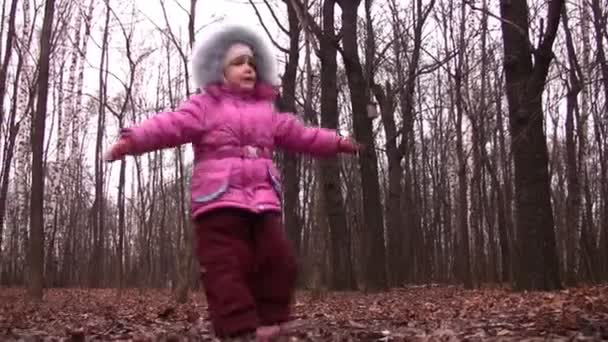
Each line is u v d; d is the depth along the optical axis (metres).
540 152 12.26
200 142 3.79
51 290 25.45
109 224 50.84
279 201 3.87
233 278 3.54
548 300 9.82
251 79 3.87
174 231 44.56
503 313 8.63
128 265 37.50
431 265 39.03
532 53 11.66
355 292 18.41
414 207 37.16
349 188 36.69
